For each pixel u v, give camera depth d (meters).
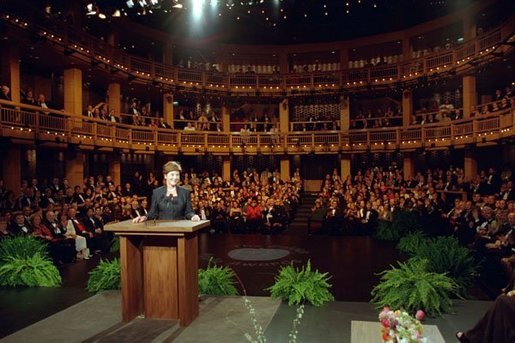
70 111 19.81
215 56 29.30
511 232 9.06
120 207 16.25
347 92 26.64
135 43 26.39
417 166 26.03
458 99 25.28
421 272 6.73
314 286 6.91
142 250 5.94
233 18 27.00
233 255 12.95
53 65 19.80
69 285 8.77
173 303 5.71
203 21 27.05
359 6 25.67
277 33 28.70
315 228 19.56
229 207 19.44
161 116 29.94
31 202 14.23
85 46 19.16
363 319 6.04
